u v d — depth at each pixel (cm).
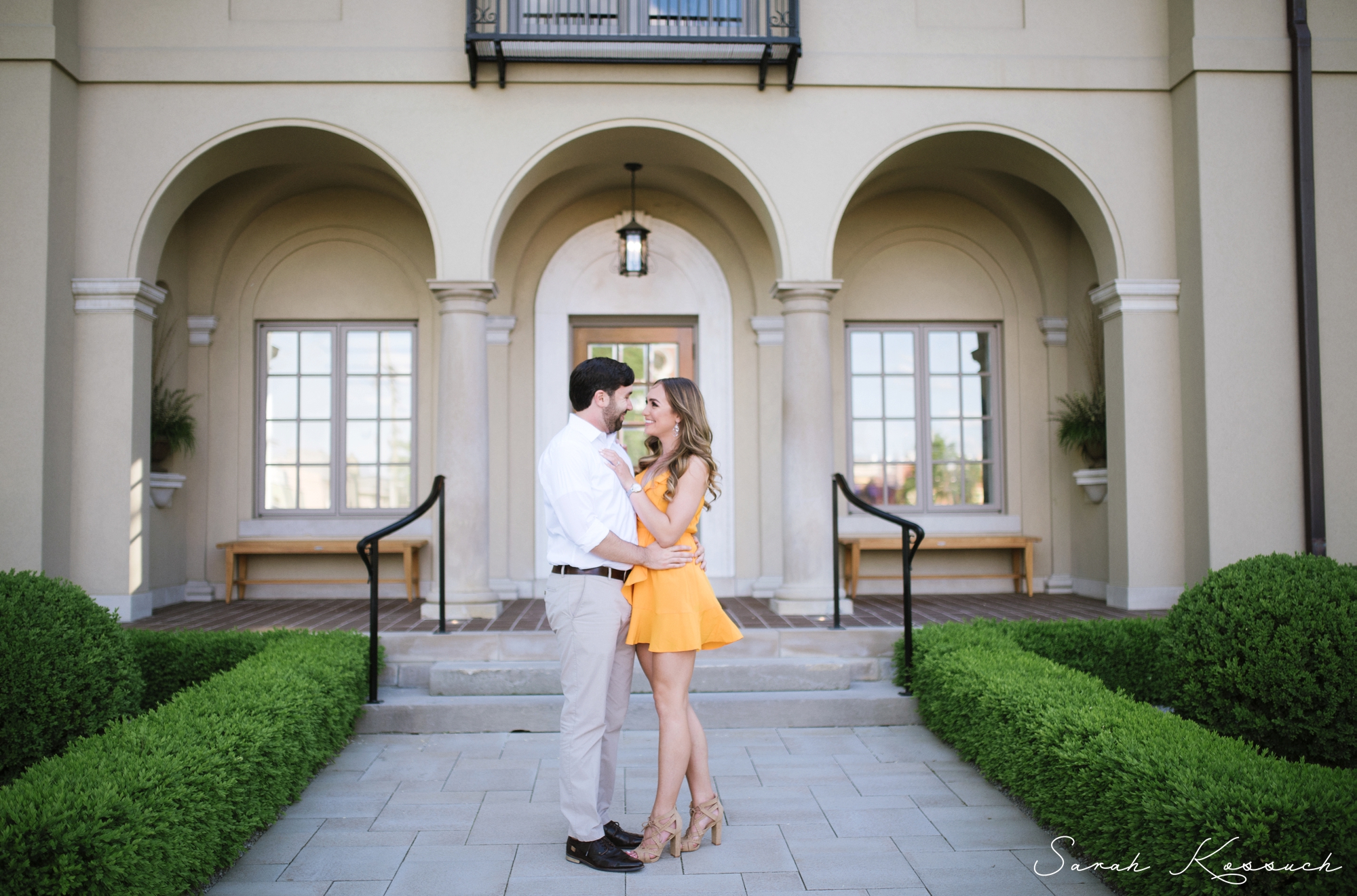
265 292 731
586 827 285
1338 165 598
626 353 746
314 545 686
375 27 584
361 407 743
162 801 237
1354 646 325
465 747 417
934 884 275
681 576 292
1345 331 591
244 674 362
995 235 761
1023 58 609
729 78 594
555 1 611
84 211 577
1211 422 585
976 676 379
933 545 706
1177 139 613
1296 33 591
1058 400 752
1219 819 228
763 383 725
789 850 301
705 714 448
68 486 569
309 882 276
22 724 303
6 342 543
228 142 584
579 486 281
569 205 731
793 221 593
